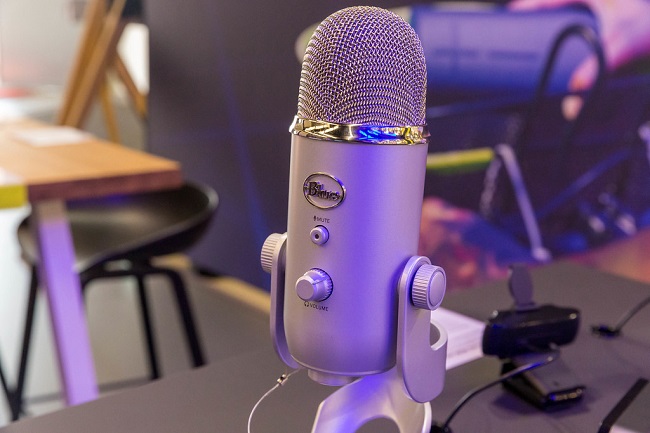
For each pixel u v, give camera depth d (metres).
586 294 1.08
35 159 1.75
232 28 3.08
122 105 4.94
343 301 0.63
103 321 3.32
